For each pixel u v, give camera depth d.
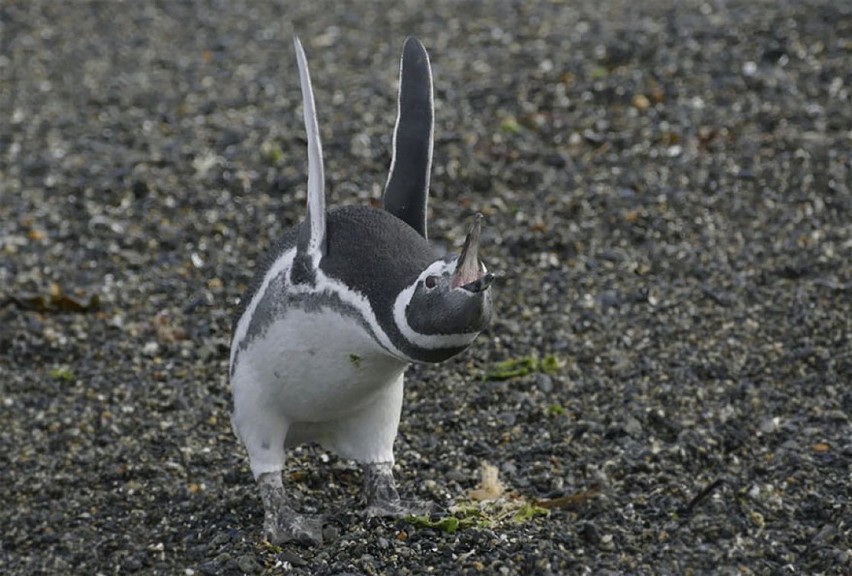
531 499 11.05
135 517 11.38
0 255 16.48
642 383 12.98
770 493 10.92
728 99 18.88
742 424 12.19
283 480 11.42
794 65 19.73
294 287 9.01
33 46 25.45
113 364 14.17
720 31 21.19
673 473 11.39
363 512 10.45
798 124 17.92
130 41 25.70
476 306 7.70
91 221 17.23
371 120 19.80
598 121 18.70
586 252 15.55
